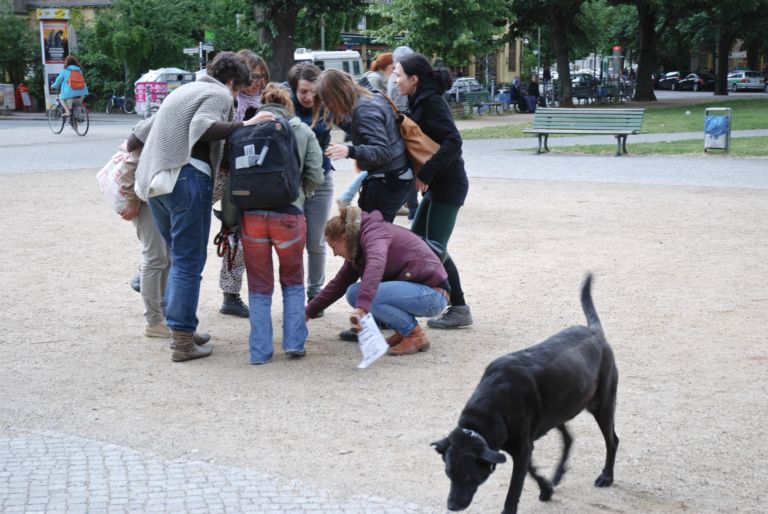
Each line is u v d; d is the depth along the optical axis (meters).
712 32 58.62
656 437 4.86
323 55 33.72
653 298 7.77
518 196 13.80
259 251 6.09
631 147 21.08
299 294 6.28
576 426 5.07
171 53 42.28
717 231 10.80
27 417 5.18
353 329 6.55
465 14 34.91
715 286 8.16
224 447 4.75
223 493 4.19
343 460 4.58
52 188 14.85
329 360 6.26
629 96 50.28
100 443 4.79
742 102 41.62
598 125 19.86
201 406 5.36
